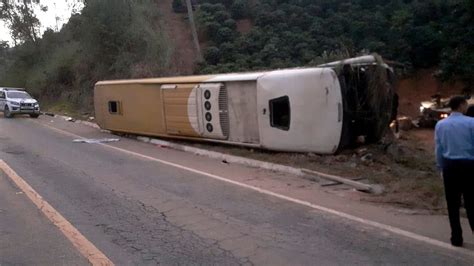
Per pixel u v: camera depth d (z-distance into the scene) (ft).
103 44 116.37
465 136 19.13
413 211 25.21
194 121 51.06
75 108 118.01
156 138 59.67
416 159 39.78
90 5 117.70
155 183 33.83
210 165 41.52
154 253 19.52
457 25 91.15
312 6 128.77
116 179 35.45
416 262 17.92
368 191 29.91
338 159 38.93
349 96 39.60
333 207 26.40
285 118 41.73
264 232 22.11
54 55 155.12
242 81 44.80
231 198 29.01
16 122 91.66
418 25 121.70
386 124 40.65
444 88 110.32
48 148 53.67
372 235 21.31
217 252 19.54
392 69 41.75
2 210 26.40
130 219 24.63
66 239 21.36
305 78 39.47
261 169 39.04
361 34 116.37
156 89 57.11
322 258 18.60
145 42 114.62
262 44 115.85
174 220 24.39
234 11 135.74
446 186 19.65
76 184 33.60
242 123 45.78
